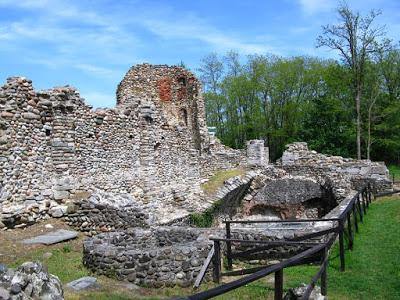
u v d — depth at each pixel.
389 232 13.09
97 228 14.01
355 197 13.83
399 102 43.81
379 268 9.86
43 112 14.81
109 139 17.28
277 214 28.64
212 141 31.88
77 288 8.70
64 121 15.27
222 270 10.82
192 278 9.47
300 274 9.91
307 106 50.16
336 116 45.09
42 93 14.78
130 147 18.56
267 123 53.84
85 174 15.93
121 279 9.45
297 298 7.55
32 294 6.79
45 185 14.45
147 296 8.68
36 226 13.52
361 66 36.66
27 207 13.45
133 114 18.94
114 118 17.64
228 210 25.75
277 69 51.56
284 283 9.30
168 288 9.30
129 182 18.17
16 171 13.52
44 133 14.79
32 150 14.20
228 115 56.88
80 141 15.83
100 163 16.72
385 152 46.38
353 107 45.03
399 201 19.67
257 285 9.23
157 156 20.33
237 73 55.47
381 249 11.28
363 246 11.65
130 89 30.62
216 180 25.58
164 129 21.03
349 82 41.88
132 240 11.75
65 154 15.15
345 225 13.77
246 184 27.34
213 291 4.56
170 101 31.67
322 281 8.00
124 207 13.97
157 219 15.72
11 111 13.58
